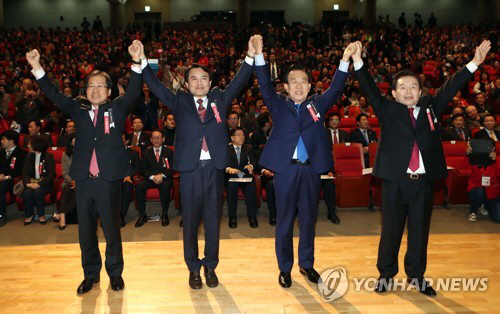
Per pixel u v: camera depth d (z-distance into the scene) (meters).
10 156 6.22
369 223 5.83
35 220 6.14
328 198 5.94
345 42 17.77
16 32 20.70
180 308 3.06
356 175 6.38
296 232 5.34
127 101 3.30
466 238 4.35
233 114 6.71
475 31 20.30
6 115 10.41
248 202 5.85
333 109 9.80
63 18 25.17
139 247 4.22
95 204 3.29
